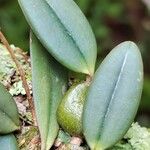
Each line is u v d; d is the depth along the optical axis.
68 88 0.18
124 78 0.16
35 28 0.17
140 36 0.55
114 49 0.16
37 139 0.17
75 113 0.17
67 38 0.17
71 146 0.17
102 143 0.16
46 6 0.17
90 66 0.17
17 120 0.17
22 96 0.18
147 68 0.51
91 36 0.17
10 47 0.18
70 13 0.17
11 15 0.46
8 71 0.19
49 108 0.17
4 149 0.16
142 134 0.18
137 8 0.56
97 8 0.50
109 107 0.16
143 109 0.44
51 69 0.18
